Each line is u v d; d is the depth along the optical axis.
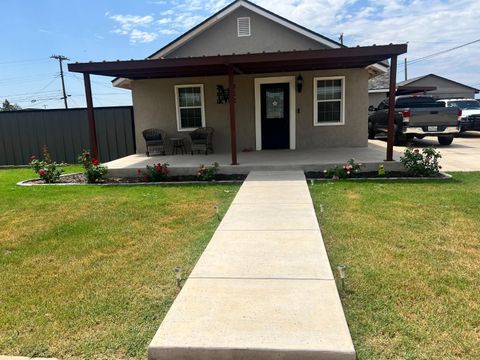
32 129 13.09
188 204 6.02
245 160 9.09
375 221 4.81
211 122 11.31
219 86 11.08
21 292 3.22
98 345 2.47
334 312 2.61
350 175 7.90
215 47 11.16
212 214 5.40
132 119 12.61
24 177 9.85
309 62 8.69
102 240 4.46
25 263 3.85
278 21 10.78
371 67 10.45
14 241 4.53
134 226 4.96
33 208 6.08
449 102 18.89
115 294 3.13
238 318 2.57
